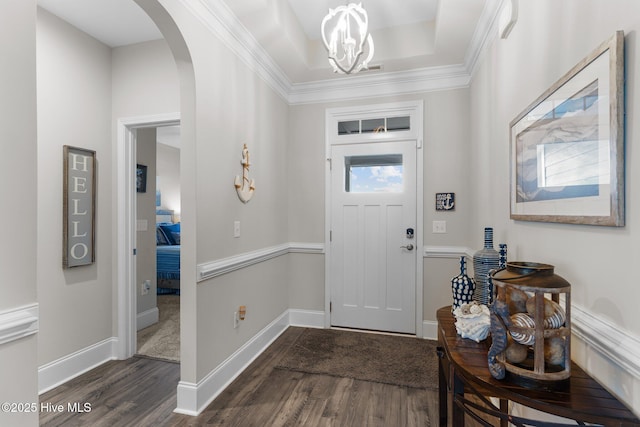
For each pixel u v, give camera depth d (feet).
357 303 10.81
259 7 6.86
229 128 7.43
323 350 9.07
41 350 7.04
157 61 8.39
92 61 8.18
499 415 3.26
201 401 6.31
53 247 7.27
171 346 9.36
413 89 10.17
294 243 11.32
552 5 4.17
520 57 5.24
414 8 8.34
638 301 2.70
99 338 8.29
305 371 7.83
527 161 4.75
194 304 6.21
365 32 5.92
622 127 2.86
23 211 3.31
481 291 5.40
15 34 3.23
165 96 8.32
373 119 10.71
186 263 6.25
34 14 3.37
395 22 9.01
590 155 3.27
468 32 7.73
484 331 4.18
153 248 11.29
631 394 2.74
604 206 3.07
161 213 21.91
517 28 5.39
